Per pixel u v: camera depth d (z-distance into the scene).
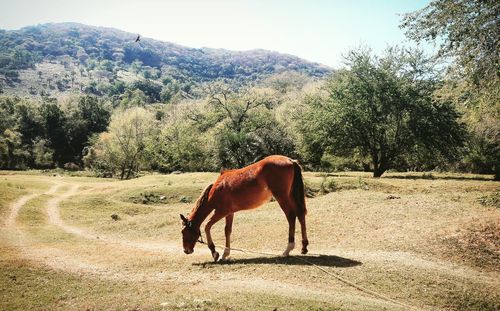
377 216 15.32
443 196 18.45
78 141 91.56
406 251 11.32
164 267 10.76
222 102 57.56
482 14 14.45
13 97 101.38
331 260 10.27
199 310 6.97
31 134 87.31
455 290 8.59
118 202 28.44
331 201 18.89
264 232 14.85
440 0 15.45
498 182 27.48
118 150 63.44
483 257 10.92
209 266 10.50
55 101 97.94
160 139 67.12
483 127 37.69
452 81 16.81
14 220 22.30
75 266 11.12
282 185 10.55
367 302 7.62
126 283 9.27
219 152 54.44
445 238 11.95
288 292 8.05
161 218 20.55
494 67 14.60
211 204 11.17
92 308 7.41
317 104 39.34
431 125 33.78
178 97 137.12
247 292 8.06
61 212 25.02
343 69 37.59
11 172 65.31
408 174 39.97
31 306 7.88
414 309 7.66
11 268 10.55
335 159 52.12
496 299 8.36
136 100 118.12
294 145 53.88
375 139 36.00
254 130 55.00
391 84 34.47
